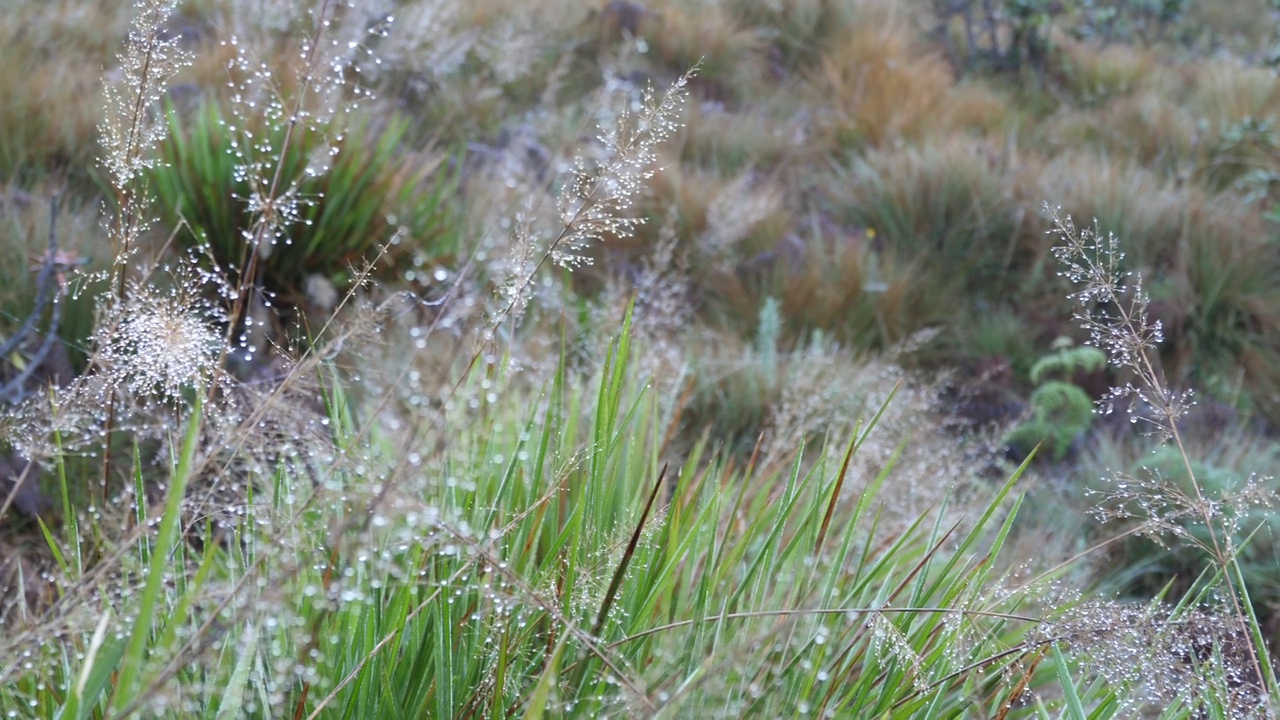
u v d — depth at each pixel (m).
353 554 1.48
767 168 6.50
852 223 5.96
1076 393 4.20
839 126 7.07
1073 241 1.81
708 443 3.59
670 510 1.76
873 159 6.31
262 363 2.56
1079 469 3.87
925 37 9.50
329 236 3.57
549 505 1.83
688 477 1.93
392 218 3.75
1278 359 5.04
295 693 1.46
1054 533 3.39
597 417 1.81
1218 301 5.21
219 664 1.36
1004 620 1.95
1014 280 5.50
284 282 3.55
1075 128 7.66
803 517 2.00
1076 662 1.97
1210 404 4.42
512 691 1.51
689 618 1.73
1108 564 3.28
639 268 4.80
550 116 5.72
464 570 1.52
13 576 2.20
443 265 3.79
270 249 3.49
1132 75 9.02
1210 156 7.17
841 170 6.38
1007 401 4.50
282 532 1.24
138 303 1.59
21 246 3.28
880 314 4.85
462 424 1.60
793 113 7.45
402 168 4.21
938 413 4.27
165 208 3.57
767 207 5.49
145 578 1.38
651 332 3.77
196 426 0.98
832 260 5.26
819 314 4.77
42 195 3.85
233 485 1.48
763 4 8.77
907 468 3.19
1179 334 5.04
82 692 1.10
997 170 6.01
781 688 1.59
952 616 1.71
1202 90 8.54
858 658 1.75
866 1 9.25
